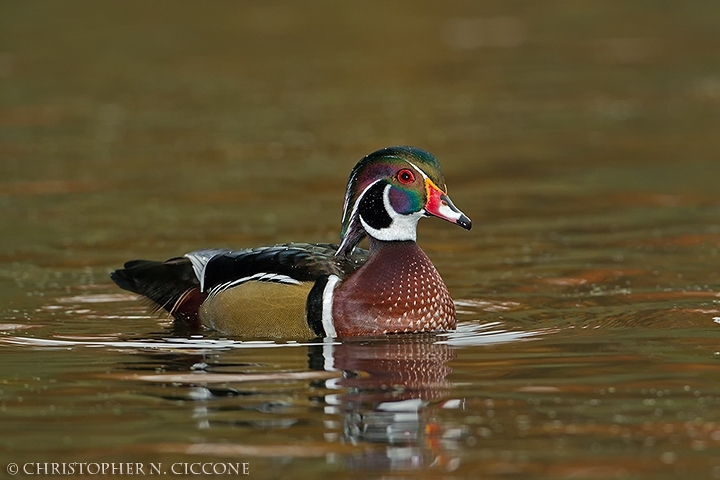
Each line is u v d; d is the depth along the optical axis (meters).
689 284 13.35
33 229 16.52
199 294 12.00
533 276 13.95
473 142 22.55
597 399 9.27
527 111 25.41
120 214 17.38
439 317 11.55
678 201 17.73
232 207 17.78
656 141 22.23
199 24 36.88
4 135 23.48
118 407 9.23
